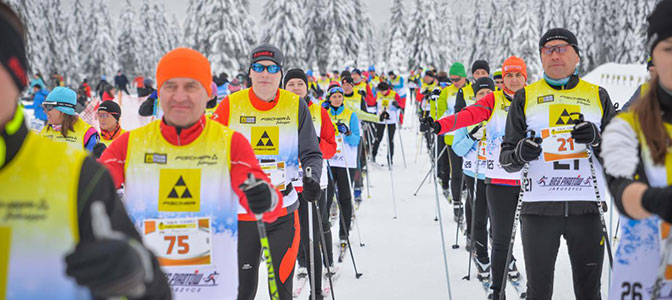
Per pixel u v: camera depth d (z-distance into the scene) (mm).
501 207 3975
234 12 31047
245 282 3010
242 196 2246
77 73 43344
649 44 1606
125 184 2295
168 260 2264
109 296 978
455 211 6863
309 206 3492
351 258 5145
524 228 3055
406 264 5242
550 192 2951
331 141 3947
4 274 1152
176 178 2256
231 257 2295
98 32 46875
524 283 4496
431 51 41750
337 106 6195
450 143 6609
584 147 2922
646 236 1747
